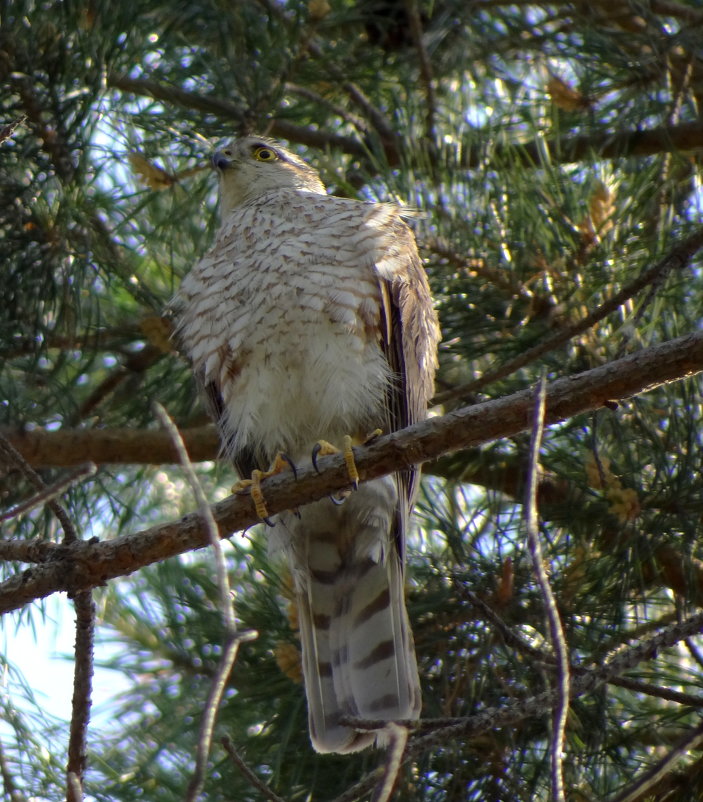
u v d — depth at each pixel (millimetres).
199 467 9844
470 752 6793
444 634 7324
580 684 5109
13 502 8297
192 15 8328
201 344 8102
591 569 7250
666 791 6500
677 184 8172
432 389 8219
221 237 8391
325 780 7125
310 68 8656
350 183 8906
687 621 5270
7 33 7723
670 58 8727
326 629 7543
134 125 8383
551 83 8641
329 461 6328
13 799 6137
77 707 5230
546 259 7684
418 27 8375
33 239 8023
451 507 8086
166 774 7246
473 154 8289
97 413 8734
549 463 7711
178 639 8047
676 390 7449
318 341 7828
